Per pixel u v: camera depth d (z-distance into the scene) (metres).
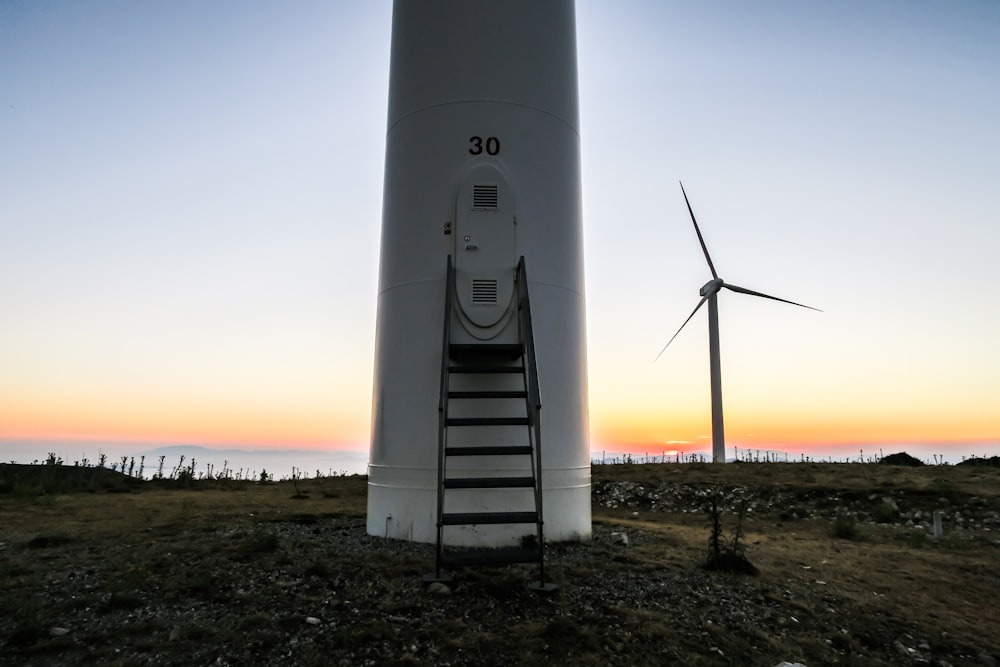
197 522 9.41
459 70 8.89
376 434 8.81
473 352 8.10
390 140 9.46
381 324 9.11
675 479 19.84
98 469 20.34
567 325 8.84
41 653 4.49
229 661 4.49
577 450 8.67
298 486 18.62
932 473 19.75
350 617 5.25
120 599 5.35
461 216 8.46
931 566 8.78
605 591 6.20
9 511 11.20
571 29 9.81
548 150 9.02
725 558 7.37
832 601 6.67
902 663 5.46
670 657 4.96
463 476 8.02
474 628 5.18
